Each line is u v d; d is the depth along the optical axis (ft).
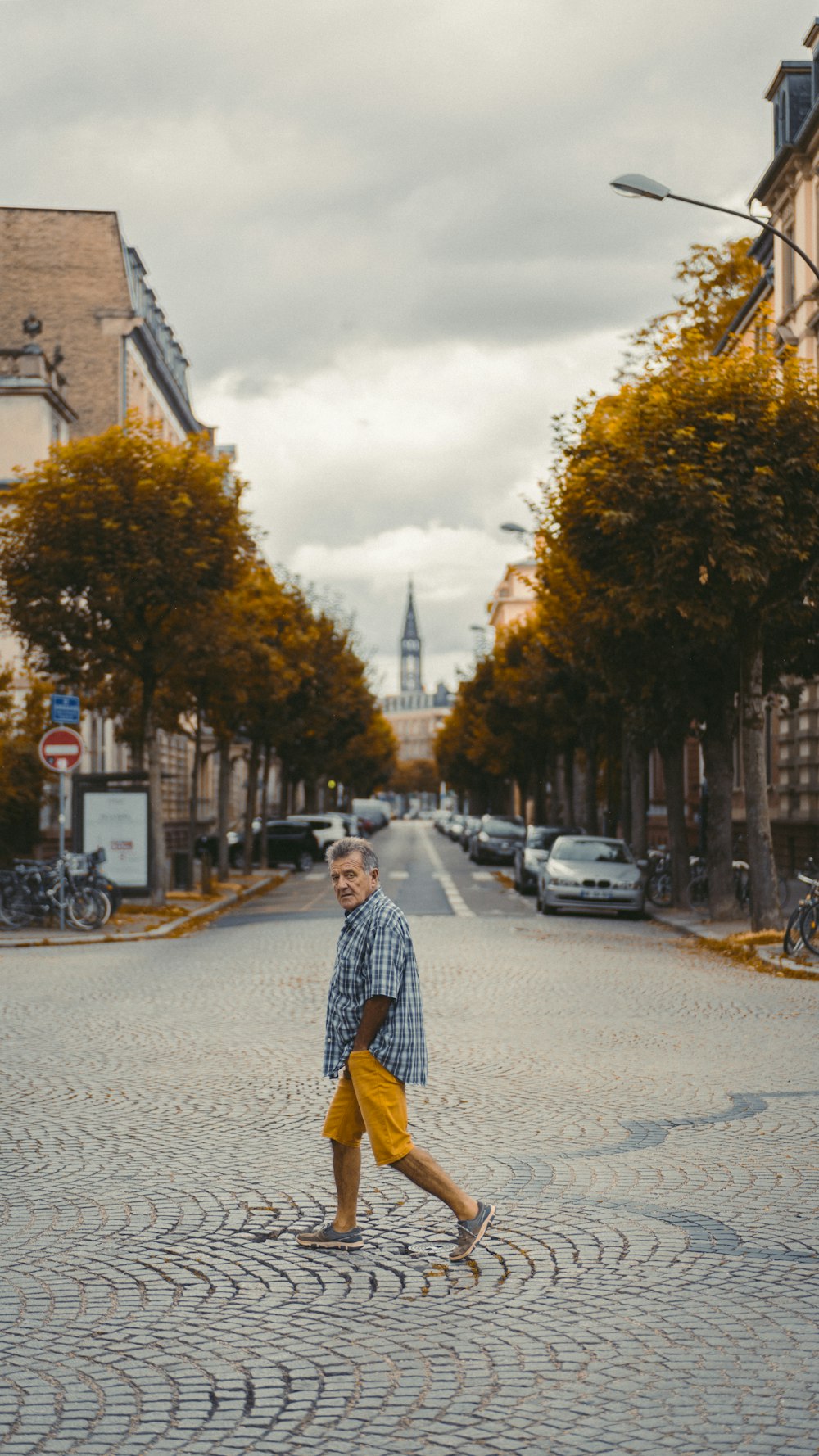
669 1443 13.38
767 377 66.08
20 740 95.20
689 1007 44.96
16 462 120.88
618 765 140.46
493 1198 22.34
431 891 113.50
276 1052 36.14
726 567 63.05
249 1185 23.31
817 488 64.75
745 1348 15.90
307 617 149.28
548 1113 28.66
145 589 84.38
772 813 111.55
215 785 210.59
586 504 68.74
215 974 54.13
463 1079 32.40
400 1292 17.89
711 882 79.15
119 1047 37.06
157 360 170.50
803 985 51.42
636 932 76.23
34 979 53.01
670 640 75.05
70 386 155.02
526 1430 13.69
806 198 100.37
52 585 84.89
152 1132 27.22
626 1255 19.42
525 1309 17.25
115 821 89.56
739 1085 31.65
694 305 127.44
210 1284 18.24
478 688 214.28
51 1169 24.36
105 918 76.48
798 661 78.23
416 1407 14.24
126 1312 17.15
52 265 156.46
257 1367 15.33
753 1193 22.62
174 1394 14.57
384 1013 18.95
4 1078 32.68
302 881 133.18
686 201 61.52
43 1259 19.31
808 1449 13.25
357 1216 21.30
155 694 95.50
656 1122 27.84
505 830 163.84
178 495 85.40
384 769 384.88
